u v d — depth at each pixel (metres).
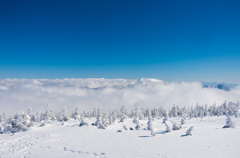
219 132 24.30
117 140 22.11
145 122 57.56
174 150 15.43
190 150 15.02
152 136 24.34
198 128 30.75
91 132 28.62
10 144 19.48
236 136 20.53
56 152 16.16
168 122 52.12
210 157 12.63
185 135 23.41
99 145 19.14
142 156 14.16
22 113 41.25
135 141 21.16
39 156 14.90
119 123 49.75
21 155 15.27
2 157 14.80
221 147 15.38
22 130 30.00
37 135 25.05
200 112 78.62
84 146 18.58
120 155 14.77
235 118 54.09
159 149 16.28
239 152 13.53
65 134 26.27
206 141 18.52
